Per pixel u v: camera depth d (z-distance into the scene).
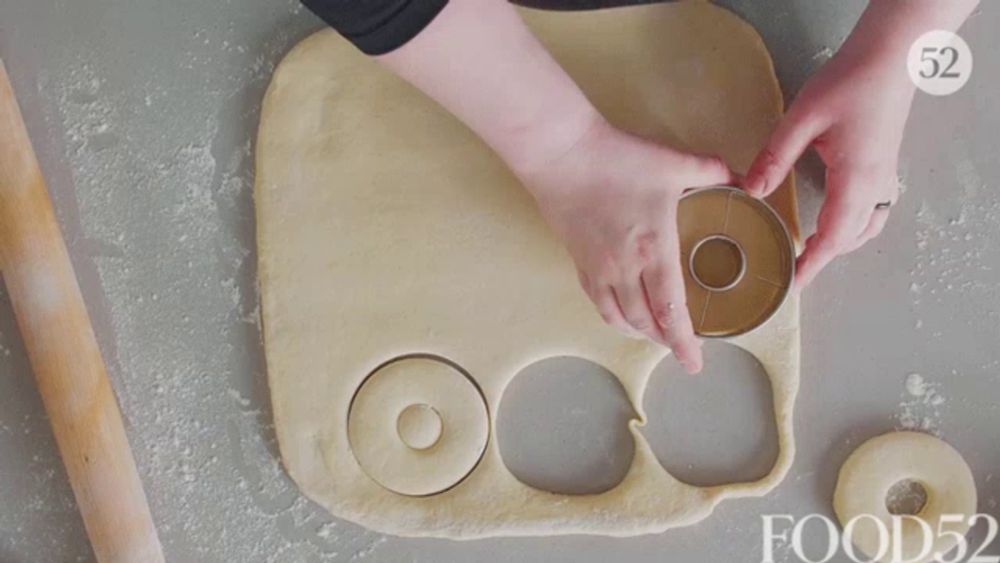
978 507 1.00
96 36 1.06
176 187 1.05
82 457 0.99
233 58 1.05
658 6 0.99
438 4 0.81
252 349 1.05
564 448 1.01
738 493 0.98
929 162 1.01
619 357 0.99
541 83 0.87
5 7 1.07
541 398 1.01
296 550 1.04
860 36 0.92
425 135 1.00
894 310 1.01
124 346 1.05
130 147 1.06
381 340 1.00
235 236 1.05
